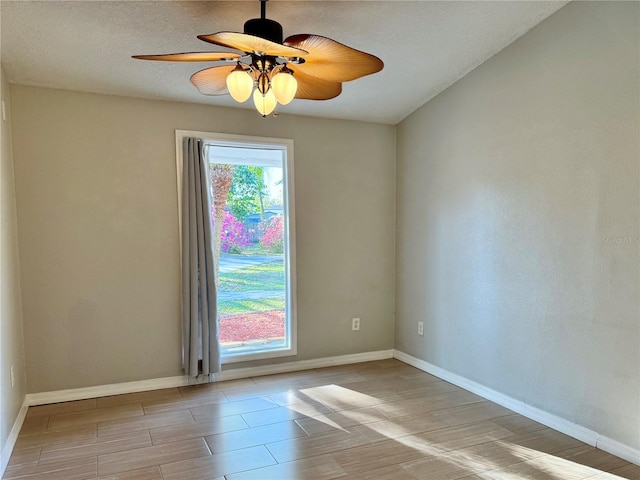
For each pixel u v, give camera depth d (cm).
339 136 408
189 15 247
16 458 240
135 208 337
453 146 357
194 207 345
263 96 201
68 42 264
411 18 266
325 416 295
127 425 281
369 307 425
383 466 231
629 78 232
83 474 224
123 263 335
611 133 241
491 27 282
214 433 270
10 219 284
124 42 268
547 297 280
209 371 351
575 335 263
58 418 292
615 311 241
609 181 243
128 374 339
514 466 231
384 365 411
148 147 340
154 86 323
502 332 314
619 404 240
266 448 251
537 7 266
